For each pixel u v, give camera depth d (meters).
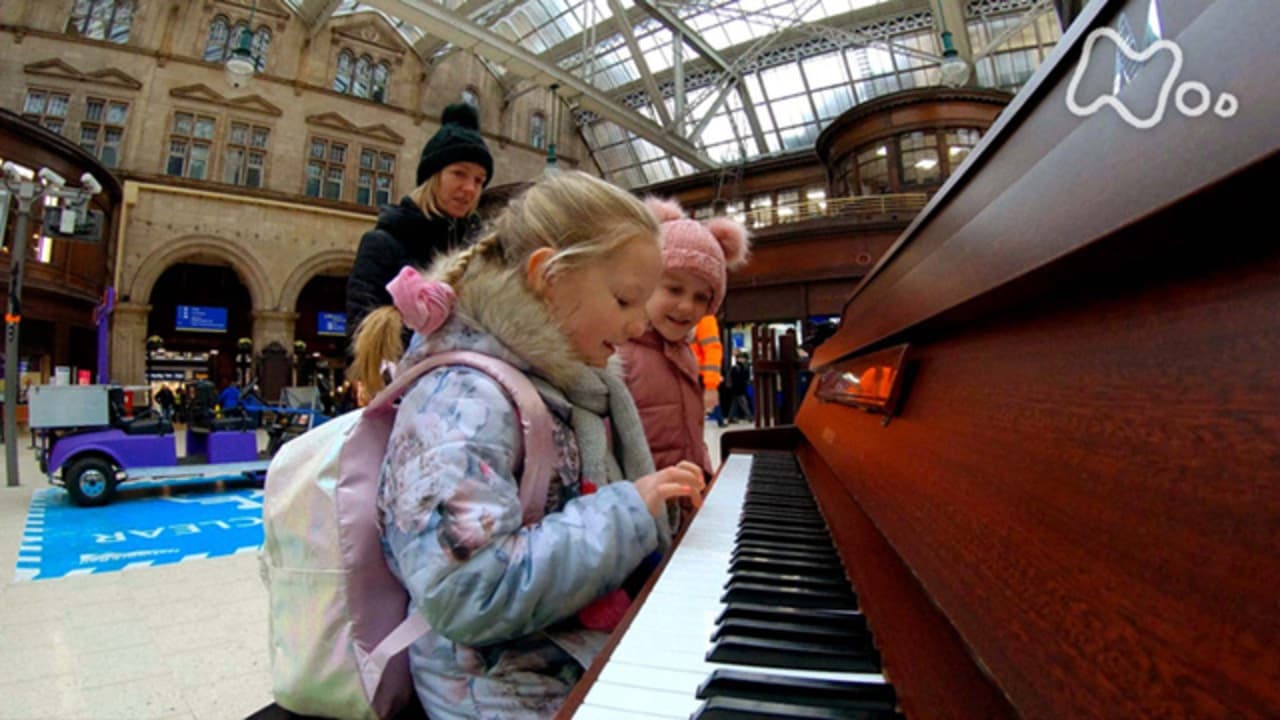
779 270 12.99
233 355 19.72
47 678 1.87
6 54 14.76
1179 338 0.34
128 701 1.73
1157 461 0.33
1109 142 0.37
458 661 0.69
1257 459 0.27
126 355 14.65
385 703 0.72
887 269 1.15
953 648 0.48
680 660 0.53
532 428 0.70
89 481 4.97
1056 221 0.41
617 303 0.82
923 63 18.02
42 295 13.27
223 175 16.27
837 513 0.98
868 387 1.07
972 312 0.63
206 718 1.64
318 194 17.55
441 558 0.60
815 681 0.47
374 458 0.78
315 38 17.83
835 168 15.14
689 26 16.97
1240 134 0.26
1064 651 0.35
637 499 0.69
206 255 16.25
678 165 23.50
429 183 1.68
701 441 1.75
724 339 13.67
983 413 0.59
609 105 15.06
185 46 16.31
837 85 19.39
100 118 15.39
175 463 5.33
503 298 0.77
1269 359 0.27
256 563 3.21
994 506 0.50
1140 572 0.32
